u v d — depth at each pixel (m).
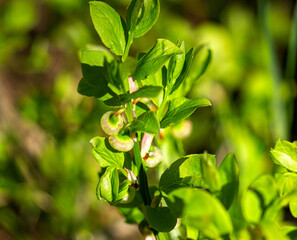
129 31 0.14
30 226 0.31
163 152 0.20
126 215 0.18
